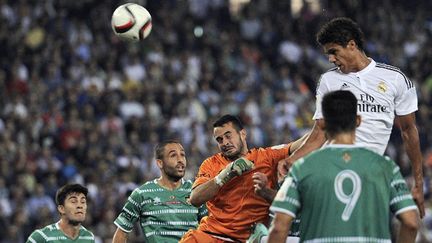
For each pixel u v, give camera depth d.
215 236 26.14
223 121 26.19
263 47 78.81
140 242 47.75
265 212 25.86
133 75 68.19
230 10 81.62
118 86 66.69
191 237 26.39
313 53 79.56
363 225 19.75
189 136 63.44
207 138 63.91
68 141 58.53
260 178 23.58
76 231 31.05
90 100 63.06
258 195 24.36
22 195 53.06
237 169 24.42
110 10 74.44
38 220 52.12
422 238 52.59
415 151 23.78
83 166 57.72
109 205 52.03
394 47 81.62
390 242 20.02
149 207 30.23
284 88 73.31
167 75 69.81
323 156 19.95
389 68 23.53
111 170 56.69
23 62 66.31
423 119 69.75
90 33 71.81
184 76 70.56
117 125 61.69
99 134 60.12
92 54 69.31
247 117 67.12
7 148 56.09
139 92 65.69
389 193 20.02
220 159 26.44
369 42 81.25
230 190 25.88
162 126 63.47
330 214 19.73
